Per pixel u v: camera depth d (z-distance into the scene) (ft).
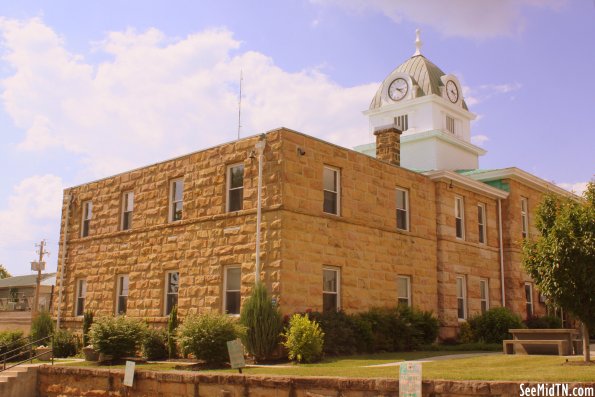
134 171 87.66
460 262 90.27
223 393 46.73
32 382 64.90
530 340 60.39
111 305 85.87
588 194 48.57
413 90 125.39
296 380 42.42
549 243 47.85
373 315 71.31
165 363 65.51
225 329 59.06
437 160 118.21
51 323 91.40
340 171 74.13
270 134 68.95
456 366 47.65
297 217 67.00
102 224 91.25
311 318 64.49
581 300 46.44
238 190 73.05
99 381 58.08
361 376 41.22
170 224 79.56
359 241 74.33
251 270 67.72
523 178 104.78
